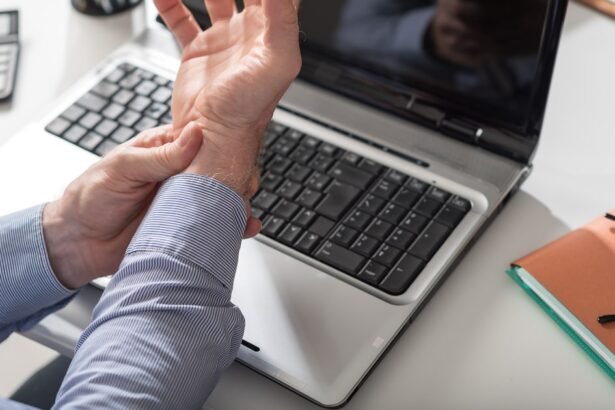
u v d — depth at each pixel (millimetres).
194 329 616
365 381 698
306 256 761
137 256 633
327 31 883
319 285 740
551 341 721
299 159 837
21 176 845
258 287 740
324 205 794
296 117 882
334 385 677
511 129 820
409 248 758
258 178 688
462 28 795
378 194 802
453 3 791
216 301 632
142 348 603
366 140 856
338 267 750
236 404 688
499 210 816
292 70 634
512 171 825
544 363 707
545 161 870
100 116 892
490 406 683
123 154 675
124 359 599
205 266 630
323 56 900
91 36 1018
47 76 976
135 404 586
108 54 996
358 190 805
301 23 894
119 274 636
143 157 667
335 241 767
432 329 732
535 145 817
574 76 951
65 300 735
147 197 712
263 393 694
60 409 595
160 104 899
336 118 881
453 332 730
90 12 1040
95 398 585
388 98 878
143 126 880
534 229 806
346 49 882
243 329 658
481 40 790
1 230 703
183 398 613
